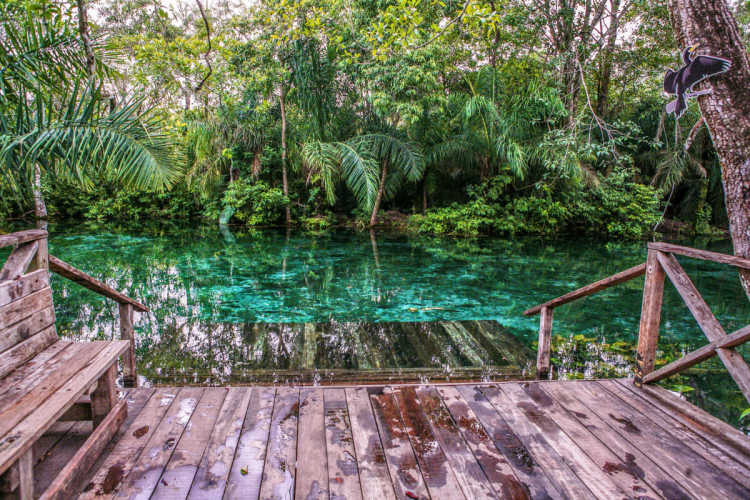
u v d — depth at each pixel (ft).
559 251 32.81
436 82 36.35
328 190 40.52
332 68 39.34
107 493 5.11
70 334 13.41
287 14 33.14
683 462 5.94
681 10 6.95
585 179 40.42
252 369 10.37
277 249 31.45
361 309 16.97
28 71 13.60
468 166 42.42
